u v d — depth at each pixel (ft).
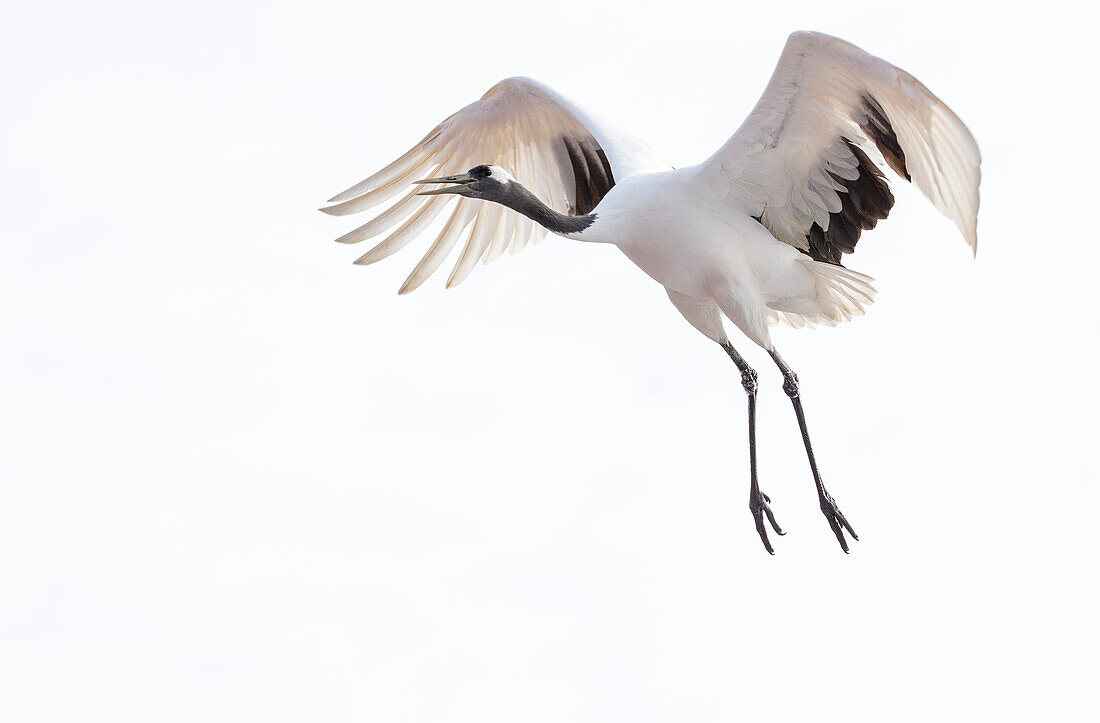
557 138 42.60
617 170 39.04
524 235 43.45
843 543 38.34
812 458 38.29
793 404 38.37
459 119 42.14
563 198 43.45
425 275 43.52
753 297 37.42
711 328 39.75
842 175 36.47
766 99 34.60
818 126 35.27
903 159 34.24
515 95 41.45
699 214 36.68
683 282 37.86
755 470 39.63
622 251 38.37
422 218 43.04
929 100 31.99
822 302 38.52
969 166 32.09
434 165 42.80
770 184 36.55
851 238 37.68
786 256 37.50
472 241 43.60
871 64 32.42
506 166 43.50
